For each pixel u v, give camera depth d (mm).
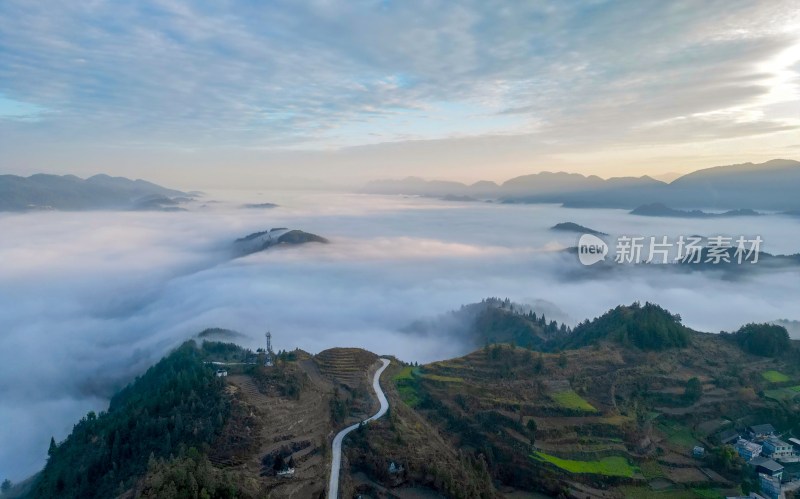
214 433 112188
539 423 136625
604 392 153875
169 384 141625
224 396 125875
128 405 150875
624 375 162500
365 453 113250
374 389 157125
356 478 106375
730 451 127438
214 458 104875
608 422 137500
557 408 142500
